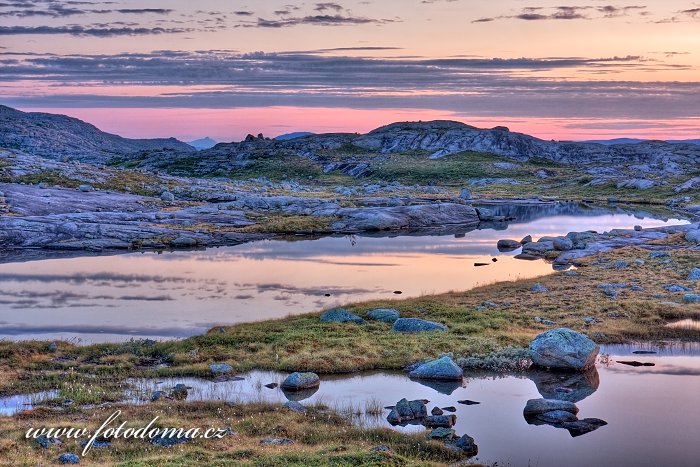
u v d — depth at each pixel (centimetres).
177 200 14700
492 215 14225
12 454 2697
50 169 15562
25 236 10150
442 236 11575
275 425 3178
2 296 6431
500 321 5134
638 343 4778
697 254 7956
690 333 4941
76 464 2608
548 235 11456
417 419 3353
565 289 6341
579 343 4231
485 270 7925
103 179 15612
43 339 4800
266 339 4688
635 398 3694
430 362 4128
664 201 17862
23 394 3631
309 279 7381
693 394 3753
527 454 2944
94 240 10125
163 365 4216
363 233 12144
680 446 3036
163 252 9712
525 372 4184
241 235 11206
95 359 4291
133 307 5931
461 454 2911
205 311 5759
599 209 16500
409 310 5478
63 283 7162
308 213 13725
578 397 3716
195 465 2575
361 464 2642
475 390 3850
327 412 3422
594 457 2917
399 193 19812
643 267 7369
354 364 4234
